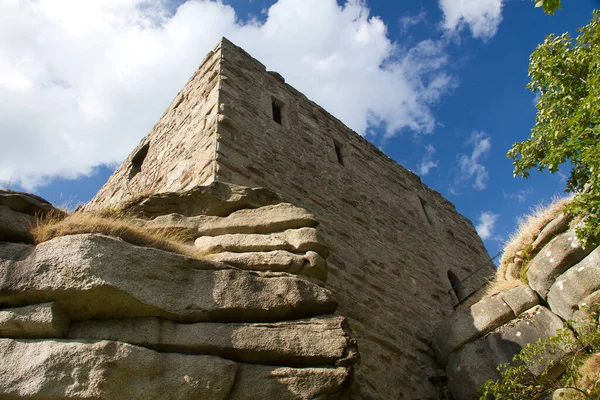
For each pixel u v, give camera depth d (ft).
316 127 39.88
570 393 21.35
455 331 27.89
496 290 28.25
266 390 16.15
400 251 36.27
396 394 24.81
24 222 18.95
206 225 22.49
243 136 31.35
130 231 18.81
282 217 22.68
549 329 24.34
